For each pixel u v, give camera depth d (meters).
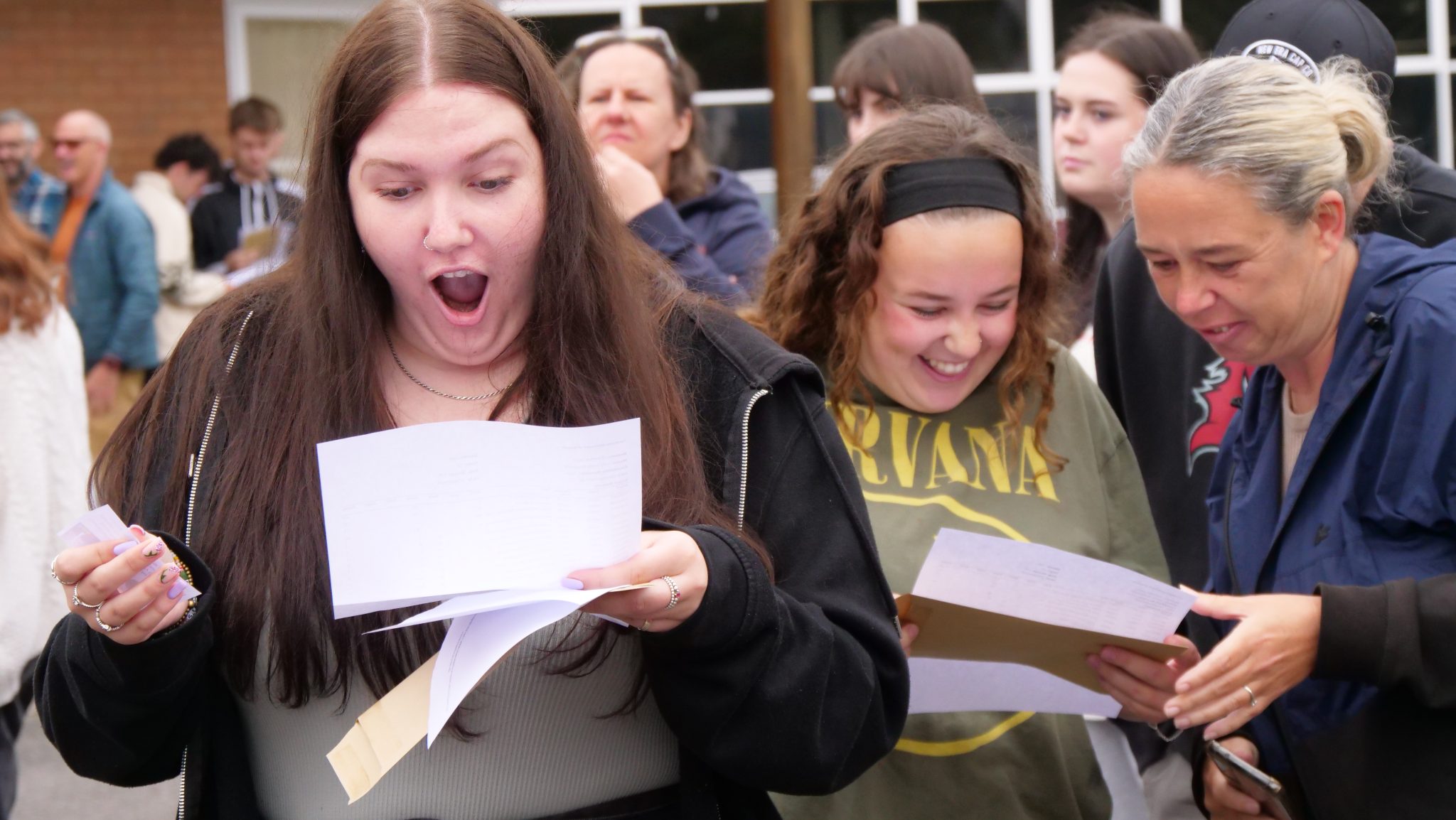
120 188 6.87
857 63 3.75
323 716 1.65
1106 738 2.56
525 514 1.46
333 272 1.66
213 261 7.66
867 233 2.24
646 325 1.74
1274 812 2.12
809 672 1.60
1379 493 1.99
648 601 1.47
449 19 1.62
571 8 8.29
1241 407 2.41
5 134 7.21
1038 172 2.37
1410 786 1.98
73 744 1.61
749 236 4.15
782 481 1.73
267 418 1.66
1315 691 2.11
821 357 2.41
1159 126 2.06
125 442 1.74
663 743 1.74
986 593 1.96
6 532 2.96
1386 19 7.93
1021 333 2.36
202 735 1.66
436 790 1.66
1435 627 1.90
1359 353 2.02
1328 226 2.02
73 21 9.23
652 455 1.67
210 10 9.39
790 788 1.65
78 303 6.76
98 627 1.46
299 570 1.59
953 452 2.33
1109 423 2.45
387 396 1.73
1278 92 2.01
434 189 1.58
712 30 8.36
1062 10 8.04
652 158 4.06
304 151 1.79
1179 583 2.78
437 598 1.44
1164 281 2.10
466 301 1.67
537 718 1.67
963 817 2.24
